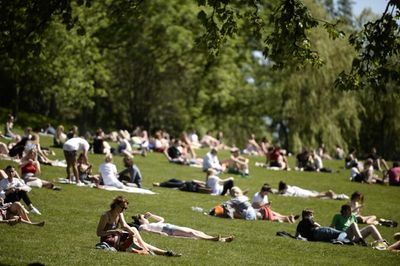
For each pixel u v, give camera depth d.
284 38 44.59
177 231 52.25
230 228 58.56
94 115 194.00
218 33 46.25
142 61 182.12
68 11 45.19
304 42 44.72
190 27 186.12
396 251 53.34
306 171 117.62
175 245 48.25
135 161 104.75
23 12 44.88
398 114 171.88
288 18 44.19
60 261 39.25
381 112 172.62
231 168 102.62
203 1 45.44
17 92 155.75
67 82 146.50
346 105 163.25
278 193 87.00
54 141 107.38
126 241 44.50
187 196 76.00
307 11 44.19
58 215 55.66
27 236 45.81
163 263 41.09
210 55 46.94
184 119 193.88
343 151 163.12
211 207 70.12
